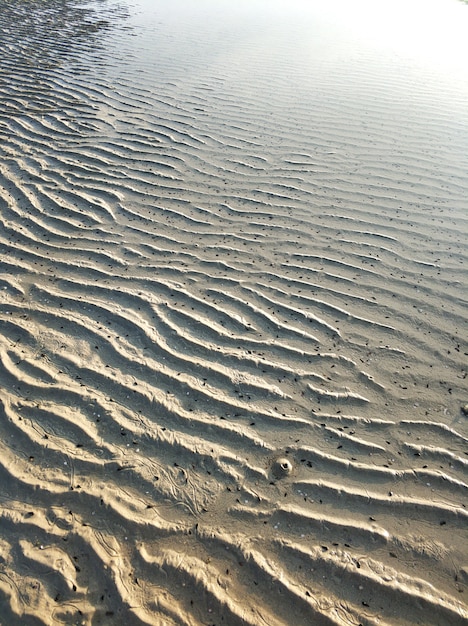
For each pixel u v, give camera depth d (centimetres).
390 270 477
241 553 272
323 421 340
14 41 1189
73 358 380
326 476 308
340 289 454
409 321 420
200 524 285
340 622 247
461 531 283
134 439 326
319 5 1766
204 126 794
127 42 1236
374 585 260
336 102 882
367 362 384
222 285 458
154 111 845
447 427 337
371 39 1288
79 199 589
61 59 1087
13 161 668
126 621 245
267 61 1115
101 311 425
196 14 1579
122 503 292
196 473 309
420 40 1266
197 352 388
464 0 1770
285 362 382
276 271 477
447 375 373
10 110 825
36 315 422
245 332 408
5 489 298
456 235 523
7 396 350
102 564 265
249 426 336
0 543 273
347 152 706
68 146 717
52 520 283
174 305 433
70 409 343
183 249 508
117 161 682
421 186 615
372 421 340
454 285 457
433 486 303
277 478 307
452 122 787
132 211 571
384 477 307
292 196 603
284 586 259
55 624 243
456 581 263
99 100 880
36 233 527
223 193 612
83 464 311
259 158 698
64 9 1549
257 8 1697
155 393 355
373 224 545
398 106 855
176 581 260
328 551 273
